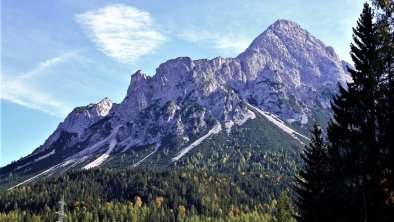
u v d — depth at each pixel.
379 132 39.12
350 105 41.50
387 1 36.12
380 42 37.53
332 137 43.91
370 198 41.00
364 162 40.91
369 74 38.75
